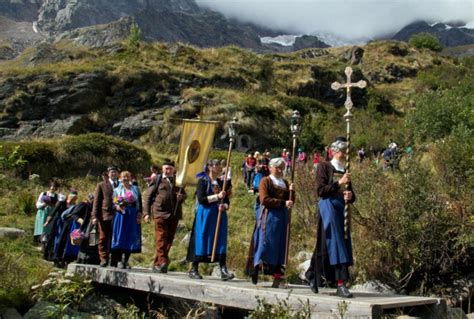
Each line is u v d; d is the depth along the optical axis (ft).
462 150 41.47
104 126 129.80
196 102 133.49
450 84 240.12
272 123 135.54
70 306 27.14
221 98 136.56
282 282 25.03
